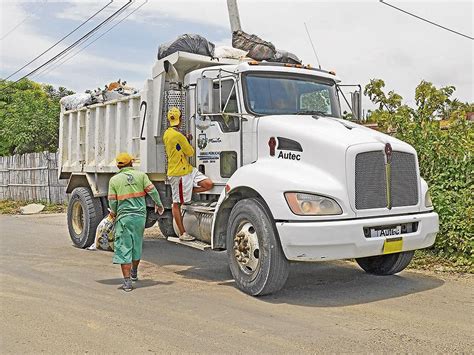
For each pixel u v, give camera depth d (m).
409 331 5.64
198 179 8.28
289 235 6.47
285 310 6.41
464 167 9.48
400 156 7.03
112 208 7.56
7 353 5.05
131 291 7.39
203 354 5.01
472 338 5.44
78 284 7.84
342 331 5.63
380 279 8.05
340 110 8.77
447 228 9.01
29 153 24.20
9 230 14.34
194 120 8.61
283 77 8.16
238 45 9.53
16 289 7.52
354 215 6.60
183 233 8.43
